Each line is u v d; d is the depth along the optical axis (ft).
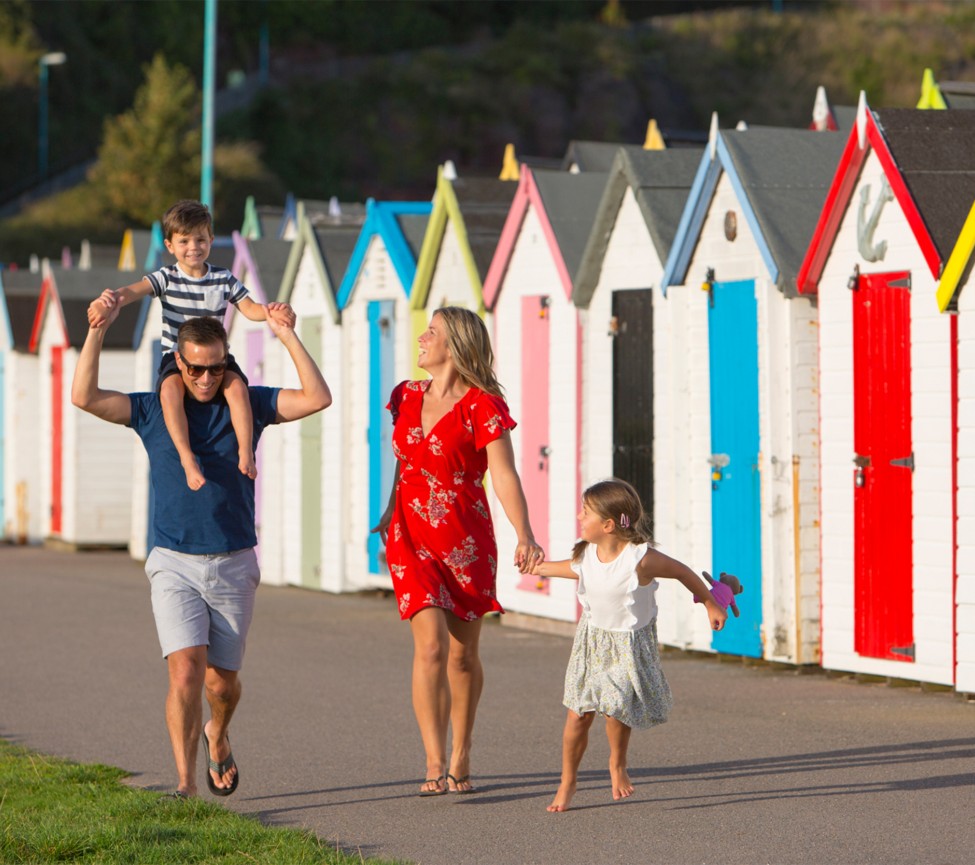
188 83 555.28
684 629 93.71
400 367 124.57
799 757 63.41
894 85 643.86
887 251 79.77
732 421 90.02
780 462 86.48
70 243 493.36
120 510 186.91
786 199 87.45
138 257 208.64
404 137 618.03
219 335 55.57
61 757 66.90
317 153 599.57
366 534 130.93
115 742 70.38
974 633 74.69
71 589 139.13
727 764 62.54
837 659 83.66
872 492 81.15
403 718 75.20
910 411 78.95
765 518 87.15
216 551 56.13
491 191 118.32
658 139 137.59
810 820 52.80
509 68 654.94
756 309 87.86
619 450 100.12
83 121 614.34
